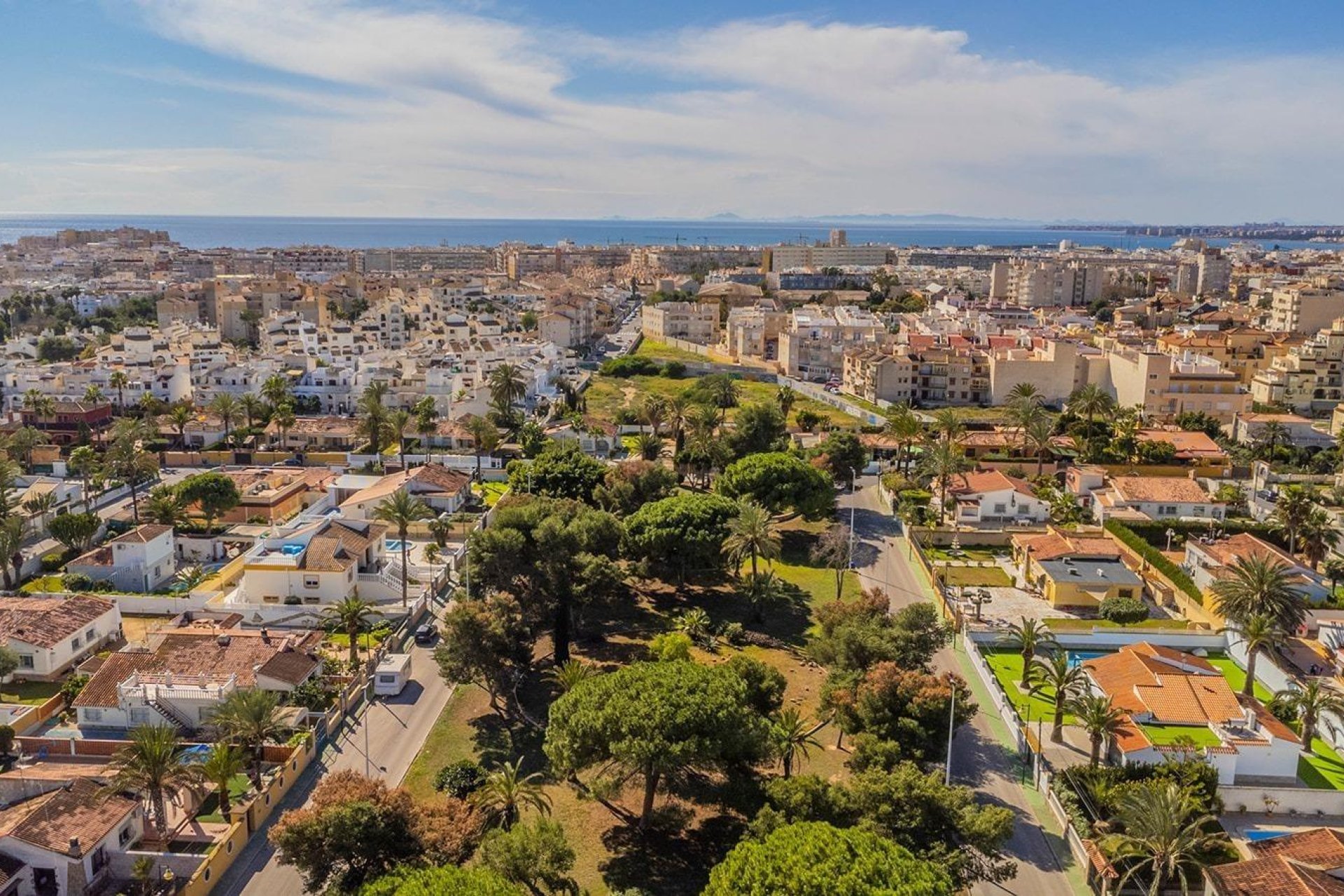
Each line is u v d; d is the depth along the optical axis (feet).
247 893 222.69
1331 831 227.20
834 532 452.76
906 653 298.97
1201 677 310.86
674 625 378.53
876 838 193.67
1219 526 469.16
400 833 209.36
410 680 329.31
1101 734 268.21
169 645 322.14
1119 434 615.16
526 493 491.31
